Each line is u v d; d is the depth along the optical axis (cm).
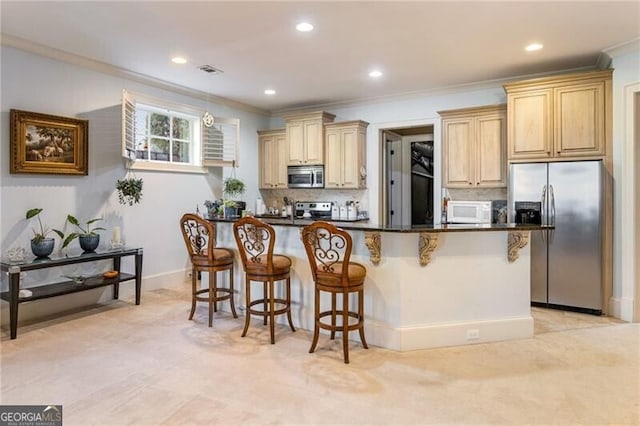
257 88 542
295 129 634
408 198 693
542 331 359
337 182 607
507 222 461
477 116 502
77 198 428
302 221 385
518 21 332
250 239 351
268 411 228
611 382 261
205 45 385
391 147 688
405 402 237
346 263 290
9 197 373
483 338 334
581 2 299
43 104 396
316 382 262
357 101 611
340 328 296
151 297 477
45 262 364
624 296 391
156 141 529
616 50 389
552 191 416
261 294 397
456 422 217
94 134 442
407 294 319
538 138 430
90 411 228
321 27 344
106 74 453
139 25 340
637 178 383
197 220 370
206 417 222
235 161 590
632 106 382
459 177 515
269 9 310
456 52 404
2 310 371
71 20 329
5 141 370
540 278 430
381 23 335
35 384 259
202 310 425
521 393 247
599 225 396
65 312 414
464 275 331
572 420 219
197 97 571
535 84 430
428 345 321
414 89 548
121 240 464
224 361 294
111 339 339
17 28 346
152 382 262
